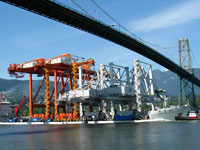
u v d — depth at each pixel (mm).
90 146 33062
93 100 98188
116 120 95375
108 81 103750
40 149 32312
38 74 139250
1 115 154000
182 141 35438
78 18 82562
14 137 51656
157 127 62438
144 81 102438
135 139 39000
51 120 113562
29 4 69812
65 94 98688
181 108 104375
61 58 114625
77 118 107000
